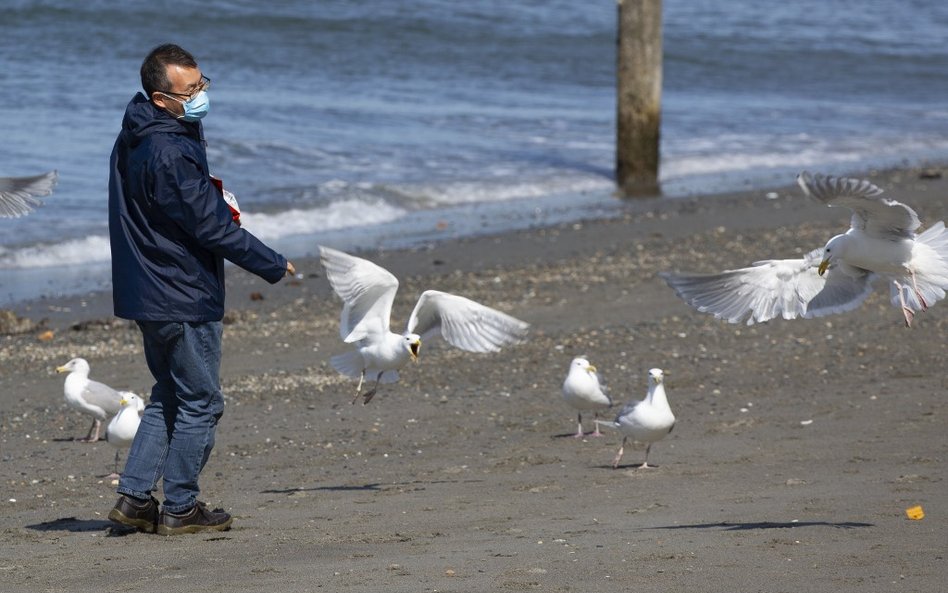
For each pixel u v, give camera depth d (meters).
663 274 18.64
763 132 92.75
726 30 150.38
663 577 16.31
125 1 110.56
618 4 74.19
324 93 94.50
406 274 51.19
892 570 16.25
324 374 37.34
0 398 35.06
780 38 148.75
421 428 31.61
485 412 33.25
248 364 38.53
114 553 19.62
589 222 62.25
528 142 83.94
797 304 18.91
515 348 39.78
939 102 114.31
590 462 27.95
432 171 73.06
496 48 119.94
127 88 86.06
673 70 125.69
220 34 109.69
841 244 18.27
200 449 21.08
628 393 34.75
